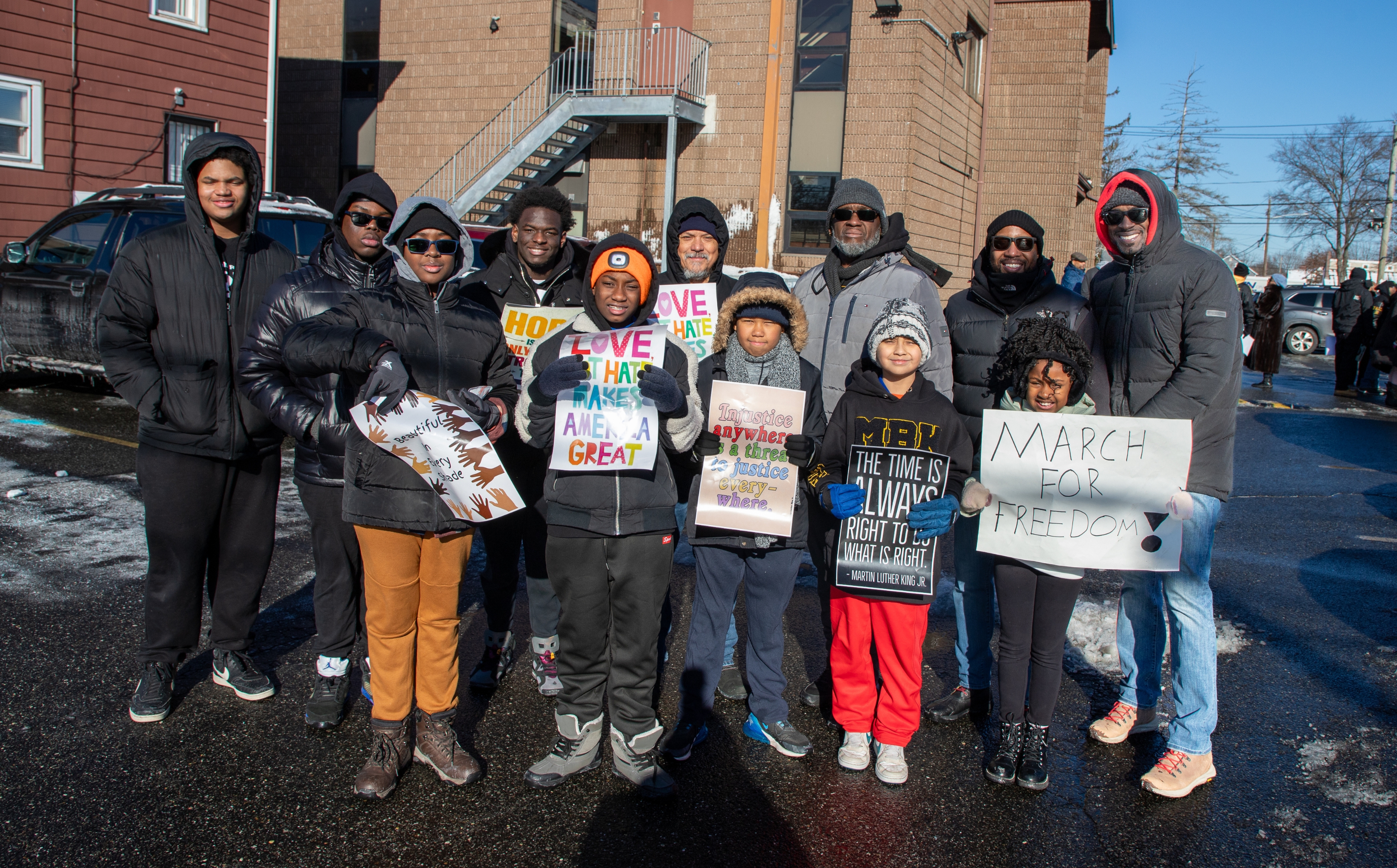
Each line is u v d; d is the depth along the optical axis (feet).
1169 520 9.68
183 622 10.84
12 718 10.66
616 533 9.23
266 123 49.08
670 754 10.46
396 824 9.04
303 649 13.06
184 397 10.37
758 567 10.48
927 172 47.11
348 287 10.43
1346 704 12.25
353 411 8.69
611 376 9.12
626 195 49.67
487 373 10.19
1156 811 9.72
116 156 43.11
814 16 45.50
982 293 11.71
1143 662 11.05
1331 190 171.83
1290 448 31.83
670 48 47.24
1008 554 10.07
